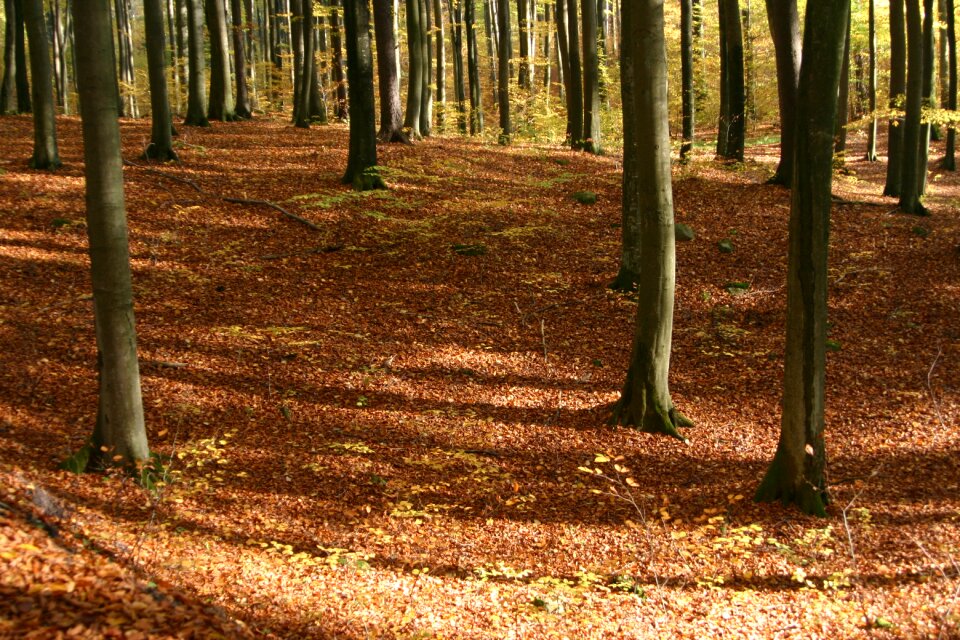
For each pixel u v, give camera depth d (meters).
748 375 11.44
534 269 14.68
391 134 22.31
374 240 15.15
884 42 31.11
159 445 8.04
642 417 9.75
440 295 13.30
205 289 12.34
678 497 8.23
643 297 9.57
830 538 7.23
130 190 15.73
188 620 4.33
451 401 10.13
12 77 26.52
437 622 5.54
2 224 13.26
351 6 16.94
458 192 18.39
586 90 23.84
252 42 39.19
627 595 6.16
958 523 7.47
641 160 9.16
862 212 18.36
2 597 3.87
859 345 12.24
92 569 4.50
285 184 17.42
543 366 11.38
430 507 7.61
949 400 10.38
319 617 5.32
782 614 5.97
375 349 11.22
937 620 5.82
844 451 9.31
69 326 10.32
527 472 8.60
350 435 8.97
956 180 26.08
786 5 18.70
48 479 6.62
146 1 17.27
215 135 22.08
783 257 15.55
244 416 9.02
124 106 38.62
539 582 6.31
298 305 12.29
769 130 38.19
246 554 6.16
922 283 14.30
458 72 35.50
